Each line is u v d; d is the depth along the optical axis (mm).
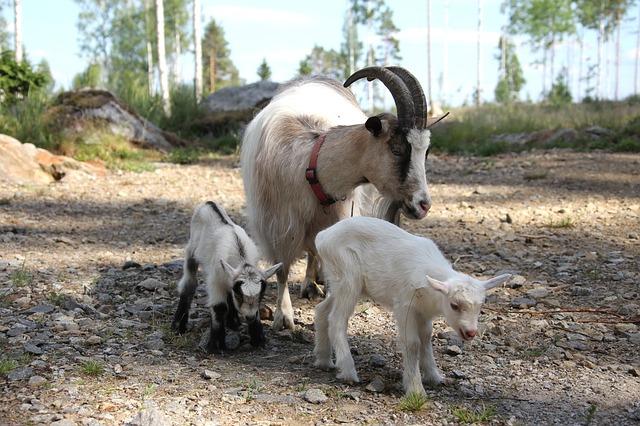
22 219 9461
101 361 4699
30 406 3924
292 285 6980
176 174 13500
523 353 5109
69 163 12836
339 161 5277
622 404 4246
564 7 49312
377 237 4520
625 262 7352
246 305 4801
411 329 4301
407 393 4238
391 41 49781
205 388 4332
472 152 17359
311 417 3971
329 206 5527
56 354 4781
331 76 6805
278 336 5480
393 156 5047
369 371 4754
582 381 4602
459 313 3986
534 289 6500
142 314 5789
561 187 12031
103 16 50938
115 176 13016
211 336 5090
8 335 5113
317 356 4789
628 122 18469
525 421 3992
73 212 10086
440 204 10852
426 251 4410
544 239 8469
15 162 12086
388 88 5176
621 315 5871
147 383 4363
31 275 6762
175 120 19547
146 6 48219
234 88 20750
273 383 4477
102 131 15273
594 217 9633
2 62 16375
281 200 5590
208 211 5422
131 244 8383
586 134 17641
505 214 9992
